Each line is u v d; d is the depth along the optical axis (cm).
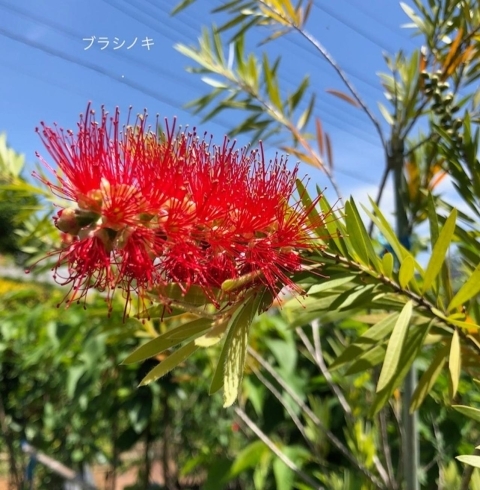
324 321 25
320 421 36
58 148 17
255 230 18
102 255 17
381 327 22
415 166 32
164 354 42
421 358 34
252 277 18
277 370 42
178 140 18
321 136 36
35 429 63
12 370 61
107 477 61
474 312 22
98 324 43
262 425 42
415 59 32
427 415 39
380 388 18
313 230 20
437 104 28
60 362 52
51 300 56
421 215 31
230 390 16
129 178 17
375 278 21
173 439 60
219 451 52
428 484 38
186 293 18
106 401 49
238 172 18
